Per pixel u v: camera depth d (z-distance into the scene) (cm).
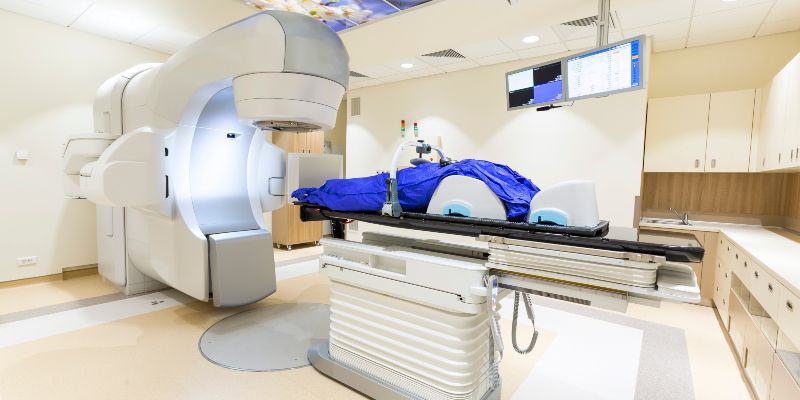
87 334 267
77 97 407
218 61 239
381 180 211
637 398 208
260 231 320
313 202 238
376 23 420
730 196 401
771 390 189
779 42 376
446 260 175
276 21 216
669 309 348
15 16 366
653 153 412
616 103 411
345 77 238
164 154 268
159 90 275
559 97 292
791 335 172
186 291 292
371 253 200
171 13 373
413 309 186
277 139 599
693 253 128
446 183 193
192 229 286
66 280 400
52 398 192
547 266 155
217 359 234
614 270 141
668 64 429
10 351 240
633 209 406
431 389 179
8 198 370
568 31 385
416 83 568
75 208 413
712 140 382
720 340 285
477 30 394
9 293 355
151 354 239
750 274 243
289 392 203
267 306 327
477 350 179
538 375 229
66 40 397
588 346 269
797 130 266
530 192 191
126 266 346
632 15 340
